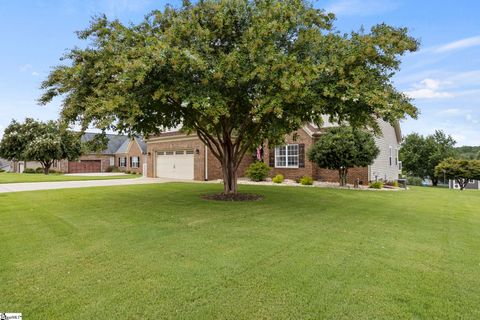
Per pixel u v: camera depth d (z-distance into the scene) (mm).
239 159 11297
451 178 27219
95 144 10148
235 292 3318
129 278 3668
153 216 7422
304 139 18547
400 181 18609
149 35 8133
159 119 10102
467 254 4719
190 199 10414
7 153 34219
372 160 15039
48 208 8586
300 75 6844
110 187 14953
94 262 4203
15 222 6738
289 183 17688
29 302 3088
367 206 9375
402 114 7031
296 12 8273
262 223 6688
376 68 7738
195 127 10883
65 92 8492
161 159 24344
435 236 5789
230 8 8258
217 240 5305
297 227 6332
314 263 4207
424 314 2910
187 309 2965
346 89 7344
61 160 35312
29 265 4086
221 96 7645
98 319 2781
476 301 3188
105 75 7473
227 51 8594
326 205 9367
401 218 7531
